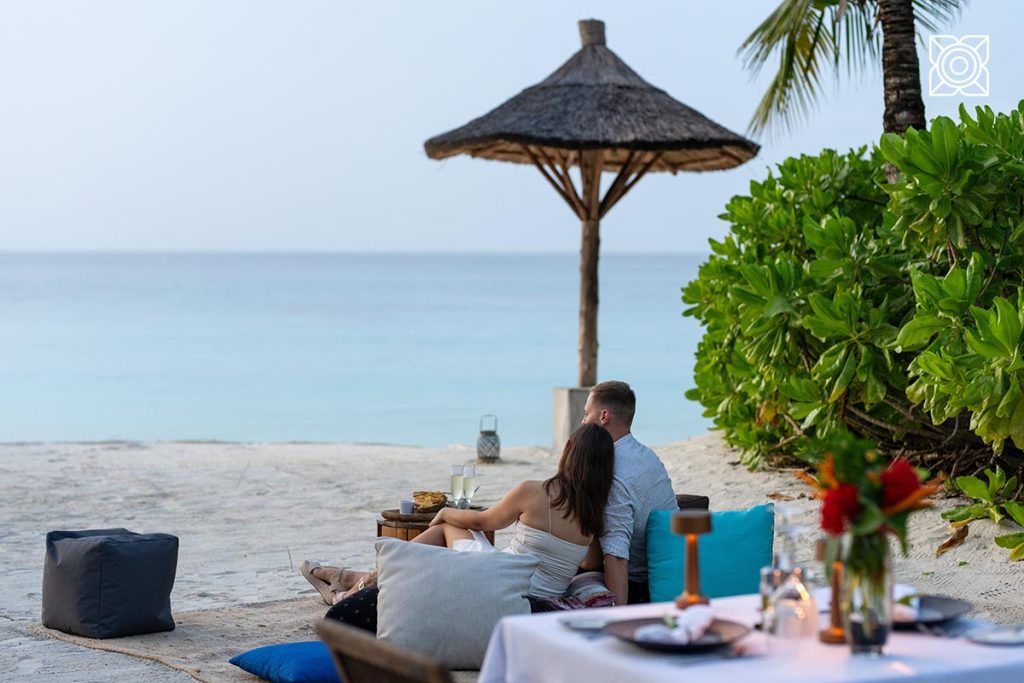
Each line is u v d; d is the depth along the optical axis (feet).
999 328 22.06
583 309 45.78
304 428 70.90
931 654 10.24
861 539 10.04
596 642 10.70
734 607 12.01
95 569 19.21
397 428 70.85
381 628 16.89
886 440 30.73
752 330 29.27
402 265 638.53
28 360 113.09
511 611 16.61
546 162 46.01
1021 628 10.99
